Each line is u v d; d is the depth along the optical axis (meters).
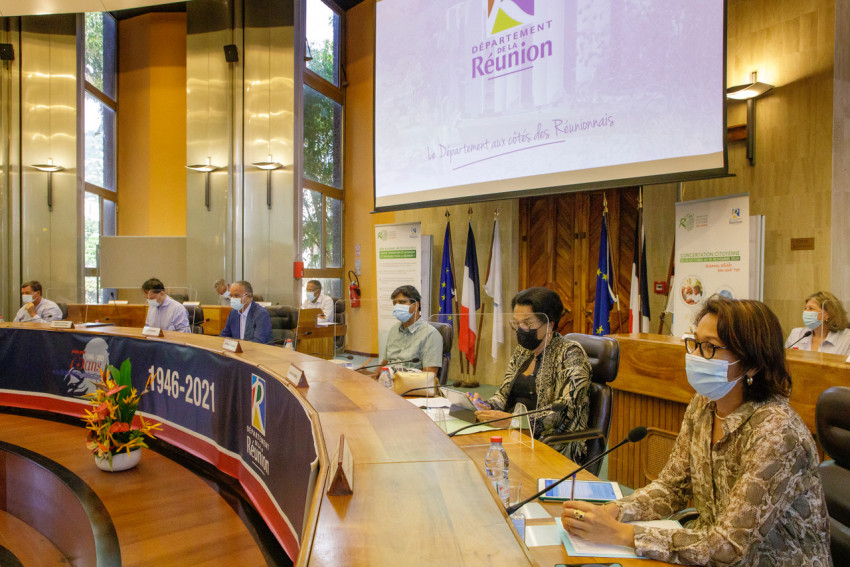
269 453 2.04
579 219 5.57
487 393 2.46
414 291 3.05
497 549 0.73
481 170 4.93
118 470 2.72
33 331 3.77
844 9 3.89
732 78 4.48
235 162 7.54
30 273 7.58
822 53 3.97
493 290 5.87
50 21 7.58
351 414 1.48
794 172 4.11
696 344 1.30
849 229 3.90
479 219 6.11
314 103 7.95
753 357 1.22
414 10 5.49
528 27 4.58
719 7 3.58
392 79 5.71
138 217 8.57
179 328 4.79
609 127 4.11
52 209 7.59
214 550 2.00
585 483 1.59
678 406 2.84
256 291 7.44
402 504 0.87
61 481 2.59
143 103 8.54
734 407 1.29
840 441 1.34
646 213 4.88
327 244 8.18
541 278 5.89
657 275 4.82
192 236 7.70
